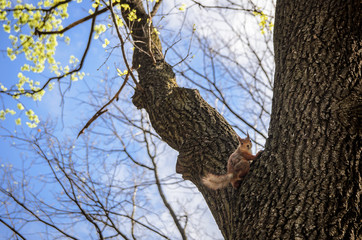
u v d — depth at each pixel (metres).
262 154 3.90
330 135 3.60
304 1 4.57
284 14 4.68
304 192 3.34
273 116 4.12
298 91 4.00
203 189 4.30
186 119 4.75
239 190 3.81
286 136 3.80
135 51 6.08
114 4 5.63
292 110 3.92
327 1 4.41
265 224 3.28
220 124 4.69
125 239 5.86
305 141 3.65
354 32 4.19
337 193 3.27
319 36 4.23
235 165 3.95
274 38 4.73
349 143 3.54
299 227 3.13
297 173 3.50
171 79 5.45
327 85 3.89
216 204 4.07
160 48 6.25
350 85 3.83
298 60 4.20
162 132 4.89
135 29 6.13
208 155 4.37
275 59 4.58
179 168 4.56
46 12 5.78
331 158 3.47
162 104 4.99
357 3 4.25
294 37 4.40
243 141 4.07
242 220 3.51
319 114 3.75
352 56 4.04
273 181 3.58
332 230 3.07
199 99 4.99
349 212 3.18
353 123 3.61
